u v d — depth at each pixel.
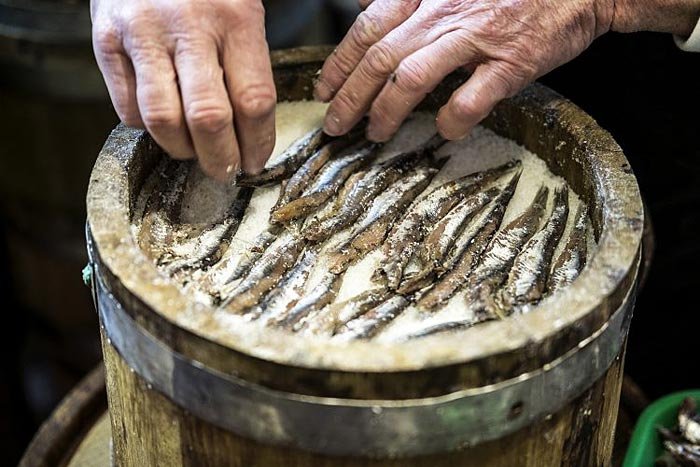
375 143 0.77
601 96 0.90
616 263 0.62
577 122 0.73
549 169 0.76
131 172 0.69
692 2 0.72
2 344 1.22
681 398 0.80
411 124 0.80
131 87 0.67
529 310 0.60
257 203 0.73
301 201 0.71
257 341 0.57
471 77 0.72
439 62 0.71
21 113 1.07
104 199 0.66
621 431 0.83
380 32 0.74
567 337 0.59
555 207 0.72
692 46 0.75
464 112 0.71
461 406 0.58
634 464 0.77
